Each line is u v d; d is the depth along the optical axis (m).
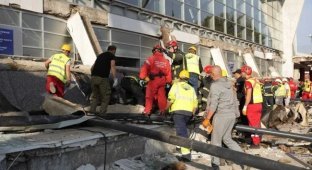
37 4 11.69
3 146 5.28
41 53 11.95
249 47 27.50
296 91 25.20
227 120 7.16
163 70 9.23
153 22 17.27
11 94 9.23
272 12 33.19
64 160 5.93
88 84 10.84
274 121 13.43
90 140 6.42
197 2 21.02
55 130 6.85
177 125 7.89
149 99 9.19
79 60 12.91
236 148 7.17
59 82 8.87
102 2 14.45
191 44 19.62
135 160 7.52
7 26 10.83
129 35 15.66
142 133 6.80
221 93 7.19
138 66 16.20
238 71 10.19
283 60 35.16
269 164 5.10
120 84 10.70
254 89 9.42
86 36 12.52
